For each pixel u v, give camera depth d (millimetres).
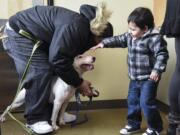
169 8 1815
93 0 2543
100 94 2674
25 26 1977
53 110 2195
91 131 2197
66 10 1991
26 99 2102
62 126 2287
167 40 2396
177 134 1842
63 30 1850
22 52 2031
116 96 2703
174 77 1897
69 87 2145
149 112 2041
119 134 2150
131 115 2180
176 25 1760
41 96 2078
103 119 2443
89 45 2010
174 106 1944
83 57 2170
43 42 1994
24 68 2039
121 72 2674
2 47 2188
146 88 2039
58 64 1878
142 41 1995
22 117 2408
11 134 2109
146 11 1974
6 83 2045
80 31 1849
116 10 2588
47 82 2078
